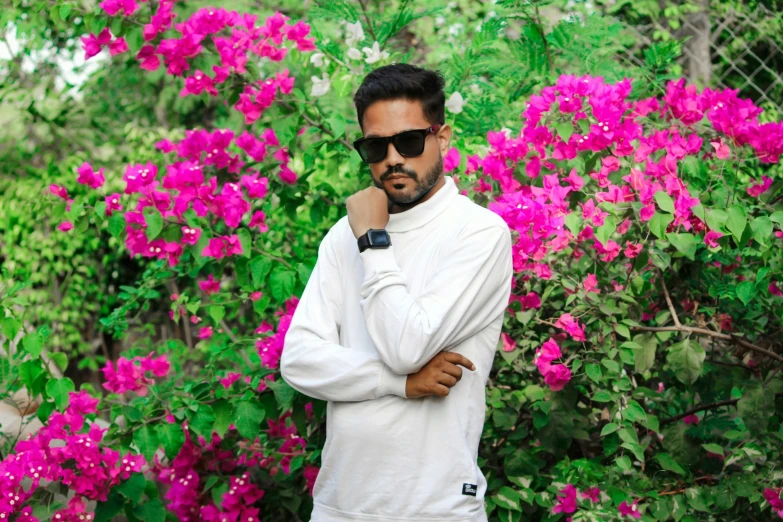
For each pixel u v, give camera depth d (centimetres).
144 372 306
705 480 281
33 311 560
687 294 297
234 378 298
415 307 184
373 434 189
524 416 291
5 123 607
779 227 259
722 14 491
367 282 187
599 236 257
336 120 307
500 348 277
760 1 496
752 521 279
